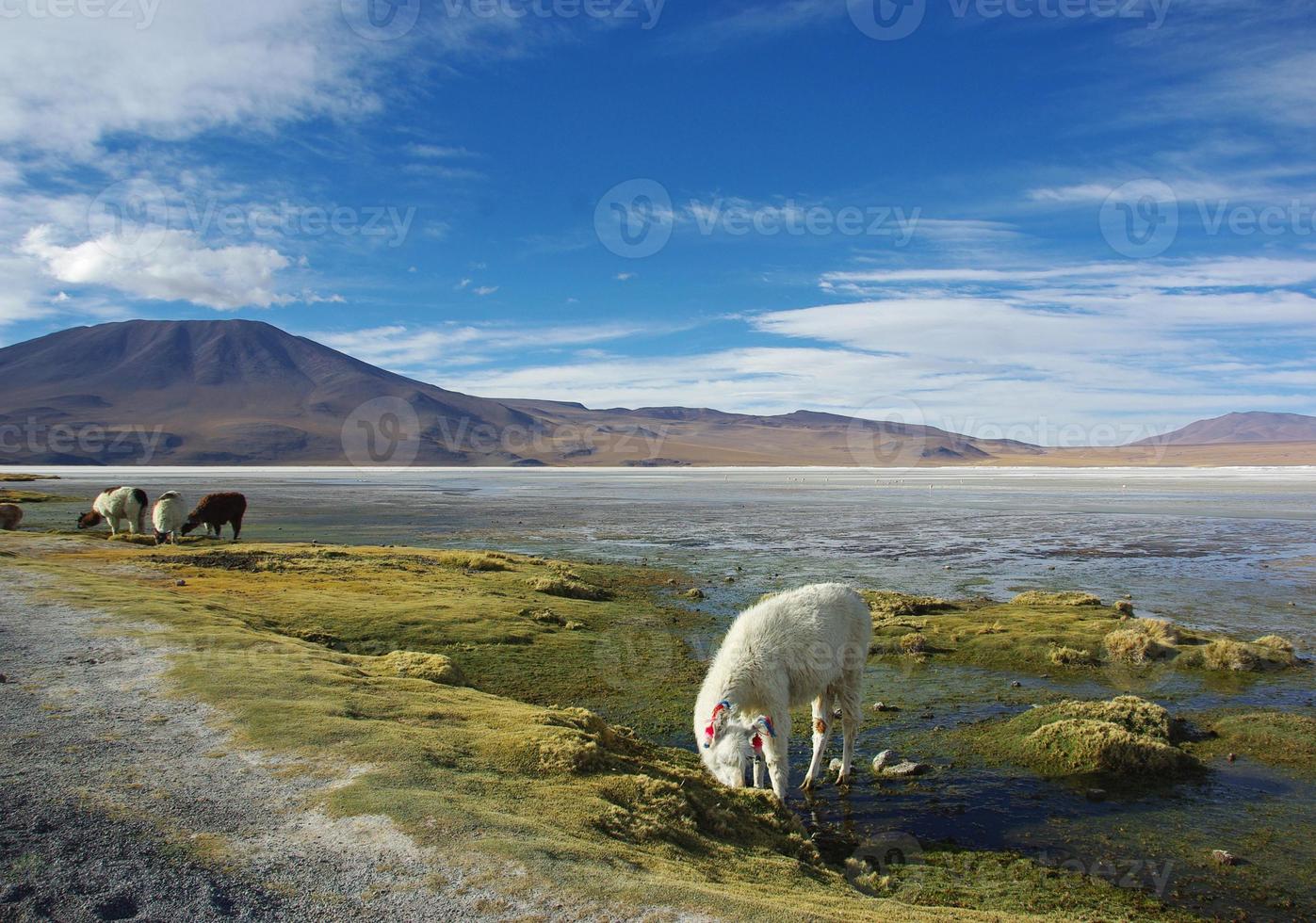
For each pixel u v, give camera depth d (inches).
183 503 1182.3
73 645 459.2
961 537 1663.4
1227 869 320.2
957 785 406.3
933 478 5797.2
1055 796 393.1
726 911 212.2
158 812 249.9
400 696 396.2
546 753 323.3
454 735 337.7
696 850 277.3
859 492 3762.3
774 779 356.8
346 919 196.4
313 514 2148.1
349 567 959.6
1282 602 932.0
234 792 266.8
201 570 863.1
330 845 233.6
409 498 2997.0
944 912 262.1
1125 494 3403.1
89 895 200.4
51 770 277.7
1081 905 291.3
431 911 202.1
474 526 1855.3
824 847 335.9
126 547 1050.7
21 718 334.0
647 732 470.9
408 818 251.4
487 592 845.8
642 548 1441.9
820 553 1381.6
